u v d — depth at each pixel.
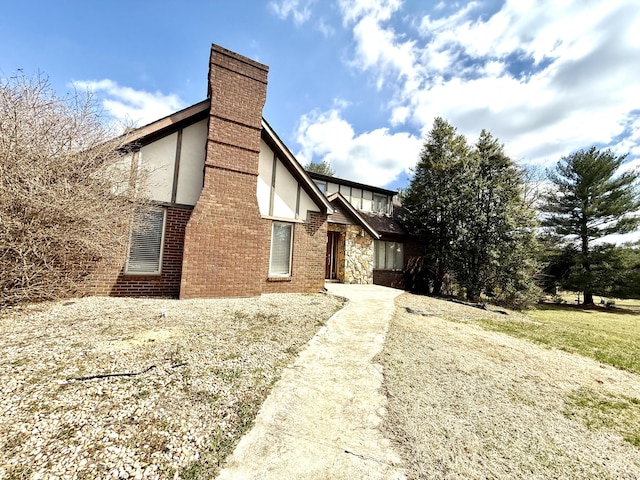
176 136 8.19
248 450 2.40
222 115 8.21
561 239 20.22
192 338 4.64
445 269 16.69
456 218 15.52
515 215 13.73
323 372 4.02
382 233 16.27
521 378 4.52
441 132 17.25
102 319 5.27
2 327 4.61
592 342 7.68
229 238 8.11
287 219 9.96
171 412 2.77
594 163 19.08
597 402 3.95
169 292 7.85
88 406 2.73
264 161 9.60
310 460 2.35
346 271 14.12
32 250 5.50
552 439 2.98
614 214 18.67
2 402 2.67
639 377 5.14
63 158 5.98
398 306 9.27
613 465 2.64
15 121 5.43
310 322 6.29
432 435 2.82
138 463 2.13
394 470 2.31
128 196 6.99
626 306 21.08
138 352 3.96
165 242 7.87
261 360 4.12
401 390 3.68
